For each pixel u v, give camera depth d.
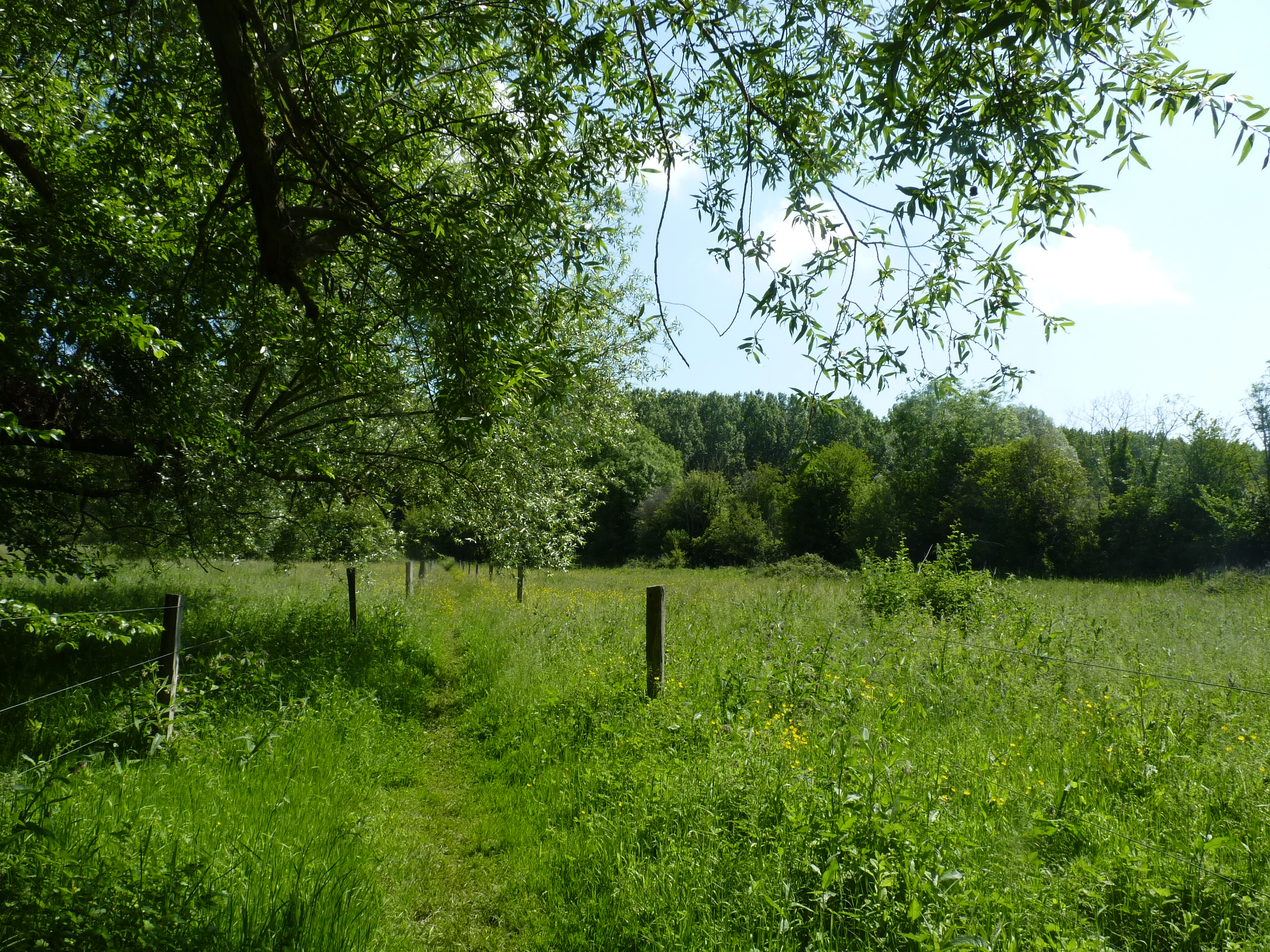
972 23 3.27
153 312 6.23
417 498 10.56
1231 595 14.38
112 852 3.21
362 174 5.09
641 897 3.42
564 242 5.30
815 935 2.90
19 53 5.96
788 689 6.02
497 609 14.42
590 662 8.00
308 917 3.19
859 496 40.06
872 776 3.79
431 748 6.52
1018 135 3.34
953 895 2.96
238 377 7.76
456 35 5.03
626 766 4.95
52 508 7.70
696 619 10.46
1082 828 3.45
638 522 55.16
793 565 29.52
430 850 4.43
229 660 6.55
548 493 10.91
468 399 4.81
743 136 4.34
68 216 5.59
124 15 5.42
